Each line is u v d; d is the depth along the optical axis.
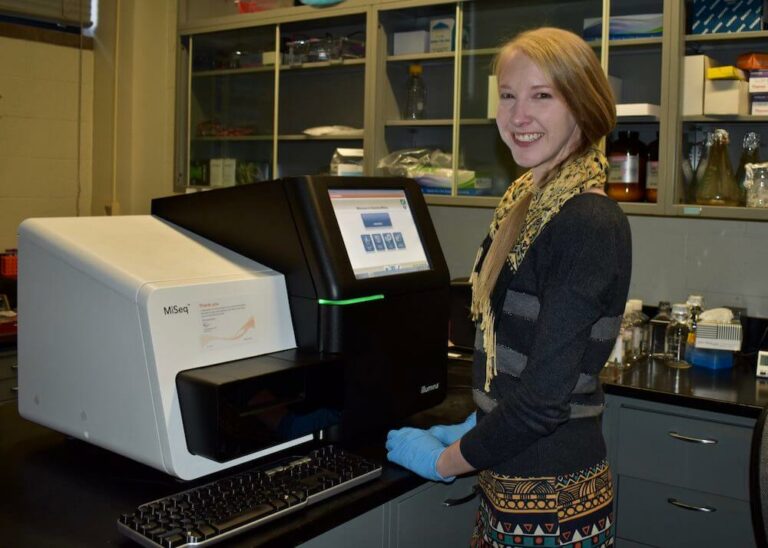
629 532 2.32
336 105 3.51
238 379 1.26
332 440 1.51
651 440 2.26
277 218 1.51
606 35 2.63
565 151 1.30
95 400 1.38
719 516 2.17
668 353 2.60
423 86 3.17
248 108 3.63
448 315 1.76
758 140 2.58
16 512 1.23
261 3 3.49
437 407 1.83
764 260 2.70
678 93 2.48
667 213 2.52
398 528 1.43
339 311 1.46
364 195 1.64
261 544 1.11
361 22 3.23
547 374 1.16
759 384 2.31
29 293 1.49
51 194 3.88
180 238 1.58
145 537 1.09
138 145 4.01
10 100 3.69
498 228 1.41
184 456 1.29
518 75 1.26
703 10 2.52
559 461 1.27
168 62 4.07
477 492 1.63
